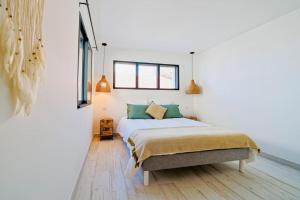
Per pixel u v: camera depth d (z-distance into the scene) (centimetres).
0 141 52
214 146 203
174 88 470
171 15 260
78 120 191
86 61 266
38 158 81
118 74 425
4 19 48
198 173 216
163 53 457
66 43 133
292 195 167
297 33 235
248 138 220
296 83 236
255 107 297
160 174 213
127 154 280
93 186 180
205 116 436
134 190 174
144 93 439
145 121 329
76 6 174
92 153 285
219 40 366
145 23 288
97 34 337
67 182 140
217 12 250
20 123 64
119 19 273
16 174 62
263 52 284
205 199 159
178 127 258
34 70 63
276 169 229
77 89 182
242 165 220
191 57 478
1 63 49
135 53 433
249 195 166
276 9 239
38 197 81
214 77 406
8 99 54
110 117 411
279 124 257
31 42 63
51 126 100
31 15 63
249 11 246
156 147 184
